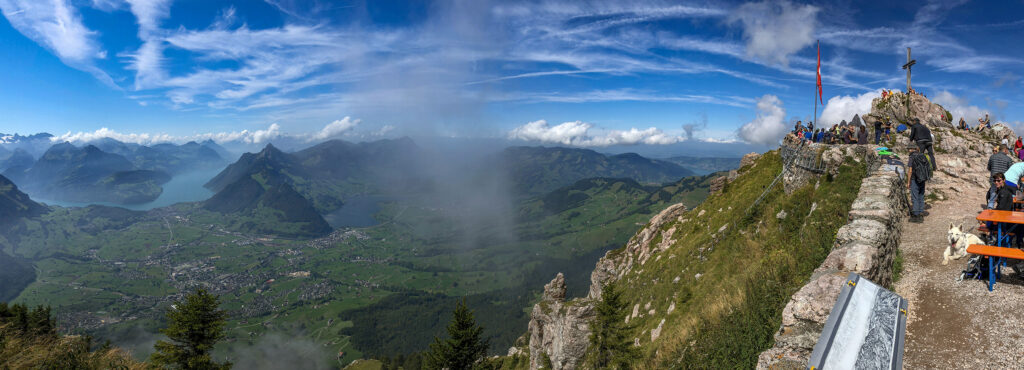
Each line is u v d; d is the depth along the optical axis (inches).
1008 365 302.2
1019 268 422.6
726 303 700.7
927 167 653.3
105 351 809.5
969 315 376.5
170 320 1267.2
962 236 472.7
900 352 255.9
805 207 1014.4
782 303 518.3
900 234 617.0
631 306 1523.1
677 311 1067.3
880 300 292.8
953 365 326.0
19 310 1371.8
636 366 965.2
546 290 2073.1
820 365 249.1
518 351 2336.4
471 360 1482.5
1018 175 478.3
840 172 988.6
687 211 1964.8
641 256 1870.1
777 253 794.2
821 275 434.0
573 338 1432.1
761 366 375.6
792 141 1396.4
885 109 1503.4
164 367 1211.2
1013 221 411.8
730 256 1137.4
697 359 595.2
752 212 1301.7
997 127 1246.9
